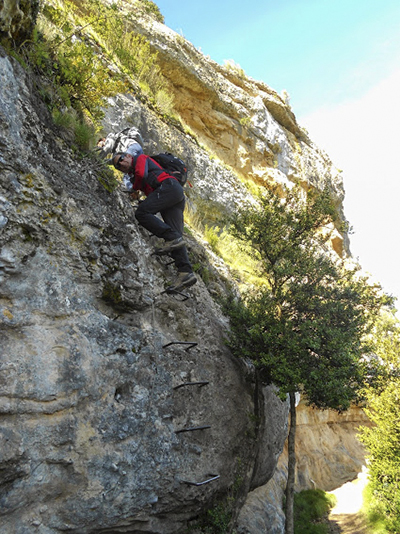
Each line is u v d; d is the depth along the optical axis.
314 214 7.34
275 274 7.05
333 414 15.62
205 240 9.37
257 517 6.93
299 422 13.82
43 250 3.79
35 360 3.46
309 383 5.77
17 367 3.34
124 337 4.31
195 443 4.96
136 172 4.69
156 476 4.26
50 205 3.94
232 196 12.42
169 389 4.74
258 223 7.32
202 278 7.19
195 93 14.20
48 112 4.57
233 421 5.75
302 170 18.64
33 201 3.77
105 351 4.03
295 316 6.83
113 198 4.85
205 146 13.49
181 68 13.27
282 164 17.34
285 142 18.05
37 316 3.61
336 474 13.86
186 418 4.90
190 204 10.48
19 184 3.67
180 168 4.93
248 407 6.18
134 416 4.14
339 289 7.03
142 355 4.48
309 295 6.78
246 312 6.49
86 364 3.80
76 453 3.62
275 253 7.31
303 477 12.81
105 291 4.28
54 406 3.51
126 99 8.88
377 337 13.09
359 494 12.88
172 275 5.71
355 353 5.94
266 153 16.41
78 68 5.24
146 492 4.14
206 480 4.93
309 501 11.86
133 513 4.03
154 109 10.41
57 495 3.53
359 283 7.15
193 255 7.33
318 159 21.03
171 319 5.39
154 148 9.44
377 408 12.40
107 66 8.86
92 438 3.74
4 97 3.79
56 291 3.80
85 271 4.12
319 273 6.96
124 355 4.23
